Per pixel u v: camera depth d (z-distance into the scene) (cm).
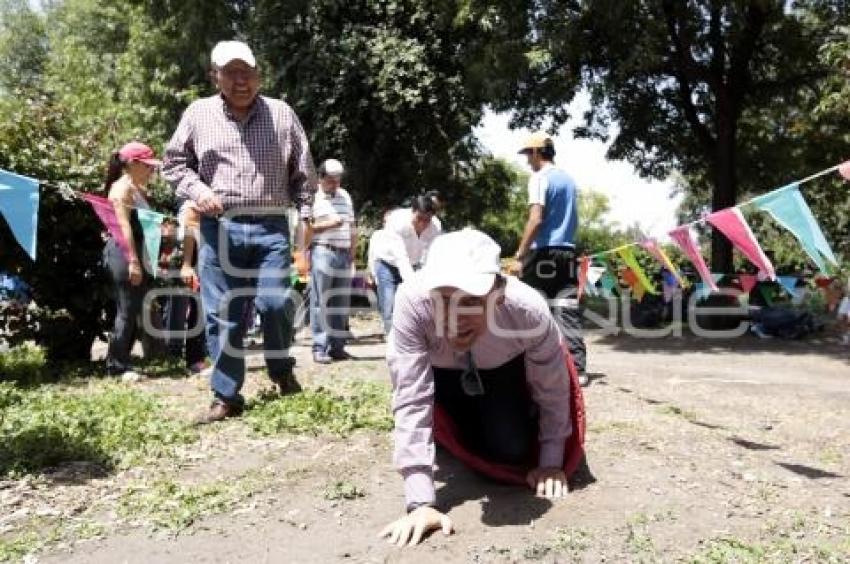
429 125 1920
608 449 431
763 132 1667
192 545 320
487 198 2491
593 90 1298
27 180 458
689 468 402
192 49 2105
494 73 1306
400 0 1819
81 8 3141
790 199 385
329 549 311
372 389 592
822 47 1042
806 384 727
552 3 1234
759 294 1339
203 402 565
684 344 1157
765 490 373
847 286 825
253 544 319
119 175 691
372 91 1847
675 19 1300
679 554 301
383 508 350
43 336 764
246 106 505
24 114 737
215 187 502
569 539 312
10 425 484
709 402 603
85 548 320
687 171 1720
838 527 330
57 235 723
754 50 1466
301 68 1862
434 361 355
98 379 679
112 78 3022
